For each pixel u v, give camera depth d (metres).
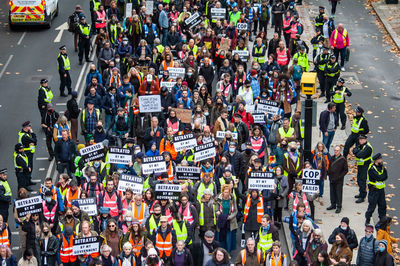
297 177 51.97
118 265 42.31
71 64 80.94
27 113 70.50
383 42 88.19
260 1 89.31
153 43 79.75
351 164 60.75
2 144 64.69
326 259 42.22
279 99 63.28
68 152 56.91
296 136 57.53
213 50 74.62
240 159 52.44
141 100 59.28
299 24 81.81
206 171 50.34
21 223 46.03
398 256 48.41
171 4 85.94
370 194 51.44
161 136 57.03
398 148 63.84
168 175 50.88
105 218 46.84
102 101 63.19
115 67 65.69
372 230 43.22
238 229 51.75
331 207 54.06
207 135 54.50
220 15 82.06
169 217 45.44
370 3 101.38
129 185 47.94
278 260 42.03
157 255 41.06
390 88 75.81
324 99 72.38
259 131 55.06
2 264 43.31
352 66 81.19
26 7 89.88
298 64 70.94
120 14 91.44
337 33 77.94
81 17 80.31
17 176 56.03
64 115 62.81
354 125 58.69
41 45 87.00
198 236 50.34
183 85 61.66
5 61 82.50
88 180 49.56
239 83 66.00
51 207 47.59
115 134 60.34
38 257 45.44
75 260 44.97
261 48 73.25
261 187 47.09
